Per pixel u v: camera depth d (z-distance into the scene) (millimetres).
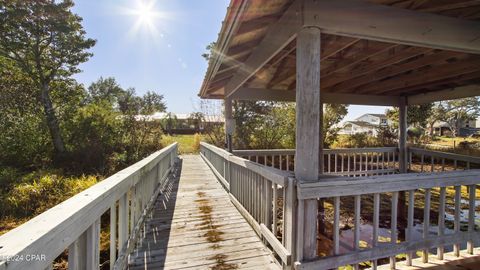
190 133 25516
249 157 4934
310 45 1742
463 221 4203
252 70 2904
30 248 794
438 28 1995
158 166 4430
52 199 5660
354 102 5609
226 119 4793
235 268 2100
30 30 11266
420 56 3221
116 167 9695
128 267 2102
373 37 1861
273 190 2299
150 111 13961
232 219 3217
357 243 1965
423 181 2098
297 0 1784
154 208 3676
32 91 11922
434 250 2988
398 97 5902
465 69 3500
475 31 2107
